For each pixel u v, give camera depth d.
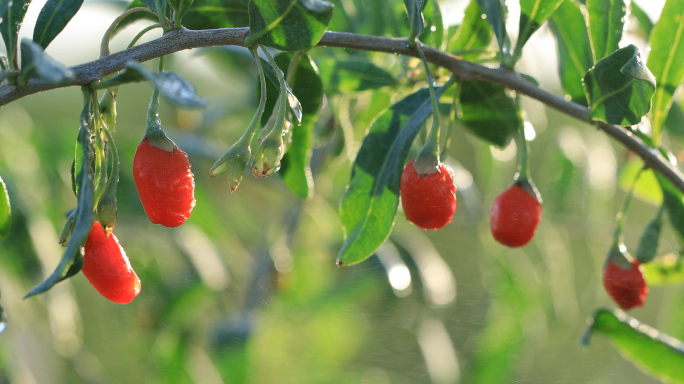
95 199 0.56
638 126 0.62
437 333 0.93
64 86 0.56
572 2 0.62
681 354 0.62
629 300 0.61
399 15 0.67
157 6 0.57
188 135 0.82
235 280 0.94
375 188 0.60
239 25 0.60
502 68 0.60
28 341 0.76
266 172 0.56
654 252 0.61
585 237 0.87
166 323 0.88
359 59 0.65
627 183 0.70
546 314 0.96
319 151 0.77
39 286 0.54
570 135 0.86
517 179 0.61
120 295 0.57
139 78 0.54
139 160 0.57
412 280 0.92
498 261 0.91
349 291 0.93
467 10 0.63
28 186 0.76
